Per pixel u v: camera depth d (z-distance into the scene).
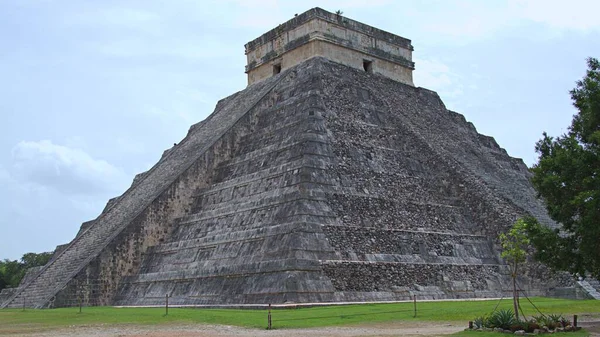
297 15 41.06
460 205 34.44
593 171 20.19
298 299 24.69
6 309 30.89
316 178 29.53
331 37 40.28
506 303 25.05
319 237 27.03
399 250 29.23
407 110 41.03
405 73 44.97
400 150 35.94
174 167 38.88
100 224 38.66
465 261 30.94
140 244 34.03
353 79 39.53
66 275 33.44
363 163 32.62
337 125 34.03
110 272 33.00
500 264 31.83
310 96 34.56
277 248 26.83
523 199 37.62
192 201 35.72
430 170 35.91
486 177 38.00
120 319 22.12
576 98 21.81
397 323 19.97
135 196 39.19
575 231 20.94
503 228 32.53
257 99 39.09
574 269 21.28
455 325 19.45
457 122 45.84
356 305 24.52
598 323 20.06
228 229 30.83
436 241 30.89
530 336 16.98
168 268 31.97
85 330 19.22
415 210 32.09
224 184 34.25
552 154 21.73
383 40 43.69
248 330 18.52
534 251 31.27
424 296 28.05
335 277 26.19
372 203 30.62
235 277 27.55
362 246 28.12
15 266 66.81
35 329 19.70
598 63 21.48
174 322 20.72
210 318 21.25
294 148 31.53
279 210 28.67
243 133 37.78
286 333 17.53
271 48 43.28
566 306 24.11
